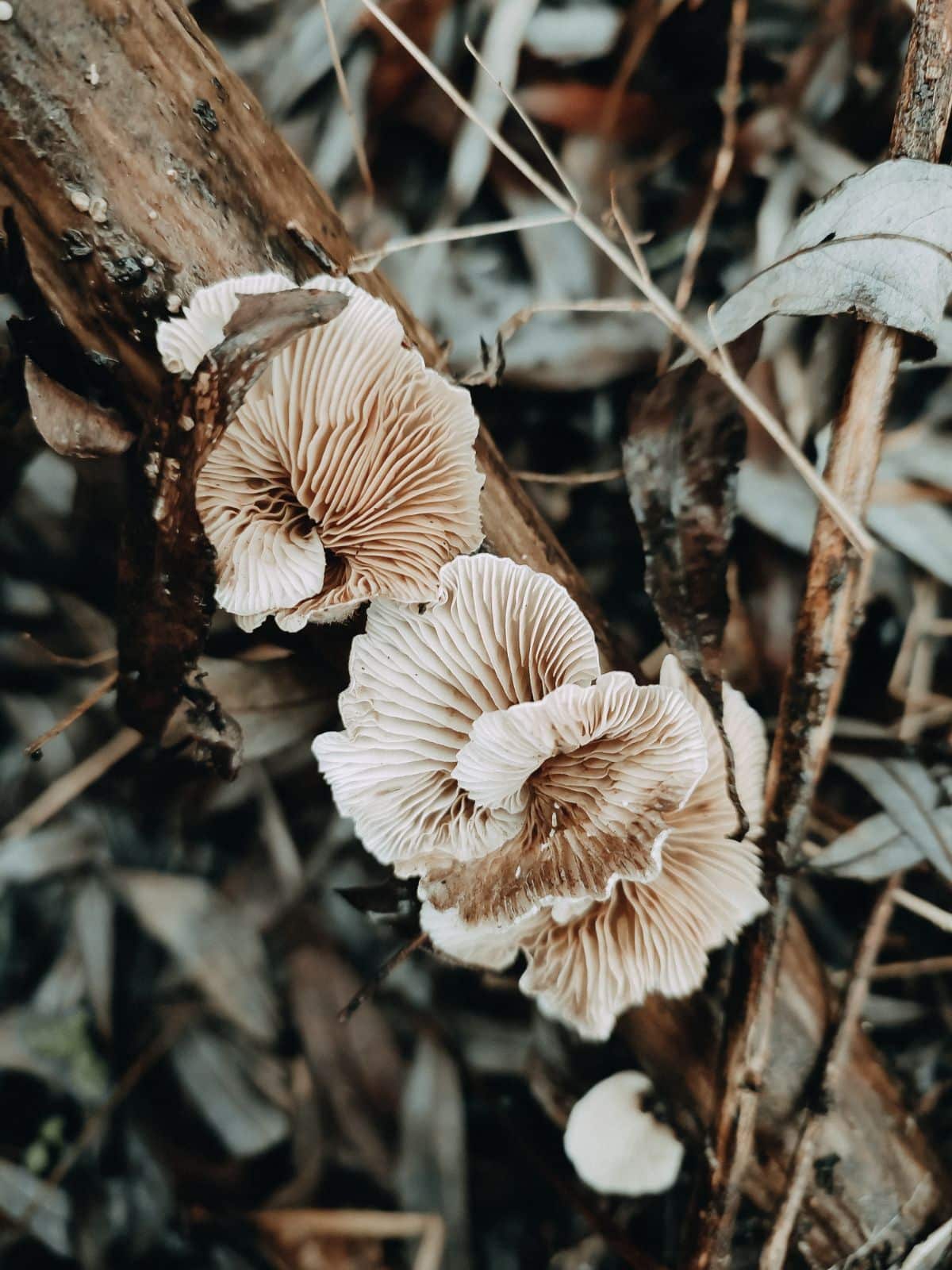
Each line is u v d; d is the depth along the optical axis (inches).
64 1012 7.6
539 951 6.5
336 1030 7.5
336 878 7.7
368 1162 7.5
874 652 7.6
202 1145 7.5
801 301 6.2
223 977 7.6
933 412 7.3
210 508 5.8
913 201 6.1
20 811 7.6
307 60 7.3
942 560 7.3
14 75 5.6
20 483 7.4
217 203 5.8
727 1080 6.5
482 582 5.8
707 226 7.3
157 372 5.9
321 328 5.5
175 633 6.2
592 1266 7.4
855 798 7.6
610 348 7.3
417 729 6.1
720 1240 6.5
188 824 7.7
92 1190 7.5
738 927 6.4
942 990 7.5
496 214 7.5
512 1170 7.5
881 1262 6.7
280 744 7.1
